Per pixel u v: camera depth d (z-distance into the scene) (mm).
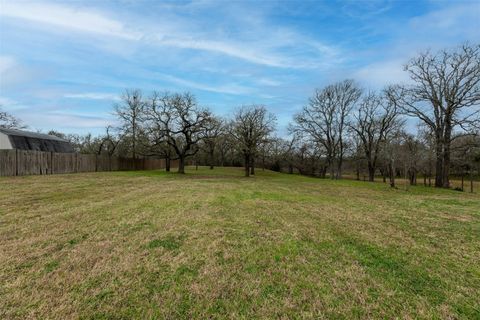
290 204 8961
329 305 2789
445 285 3283
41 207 7254
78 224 5555
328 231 5574
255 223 6004
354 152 36156
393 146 19469
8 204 7605
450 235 5531
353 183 22812
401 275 3533
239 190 12867
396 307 2783
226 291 3010
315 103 31812
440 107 19703
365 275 3496
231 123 29531
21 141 25484
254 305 2758
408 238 5242
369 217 7242
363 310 2717
